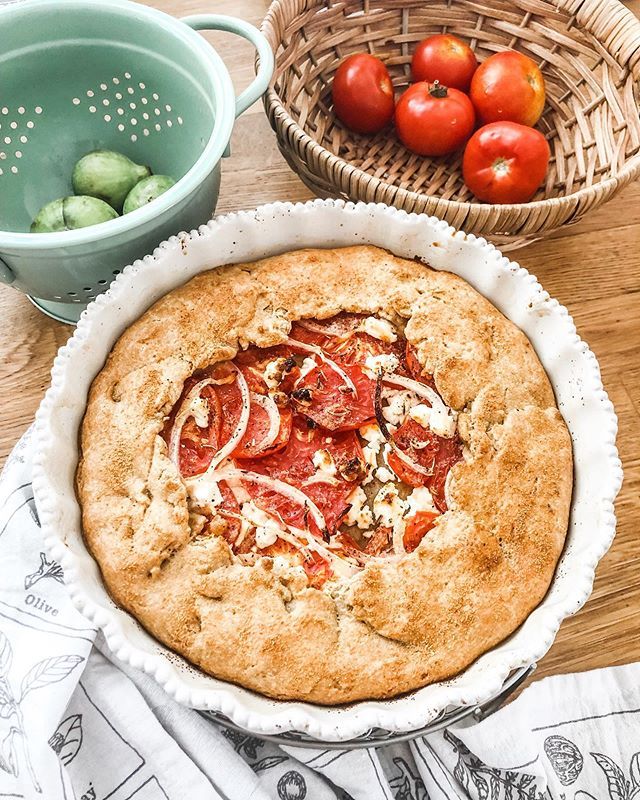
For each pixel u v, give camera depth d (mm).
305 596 615
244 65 851
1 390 733
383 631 614
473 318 692
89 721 643
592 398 662
